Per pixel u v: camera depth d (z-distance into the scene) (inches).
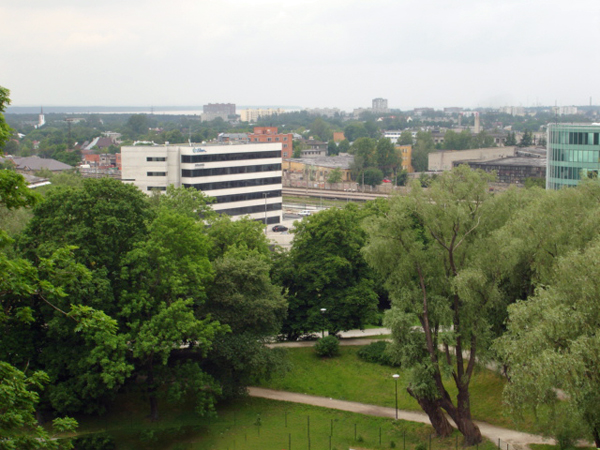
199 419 2432.3
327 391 2726.4
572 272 1806.1
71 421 1171.3
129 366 2114.9
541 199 2472.9
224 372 2568.9
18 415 1063.0
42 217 2407.7
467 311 2172.7
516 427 2167.8
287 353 2891.2
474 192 2206.0
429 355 2214.6
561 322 1685.5
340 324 3213.6
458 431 2284.7
